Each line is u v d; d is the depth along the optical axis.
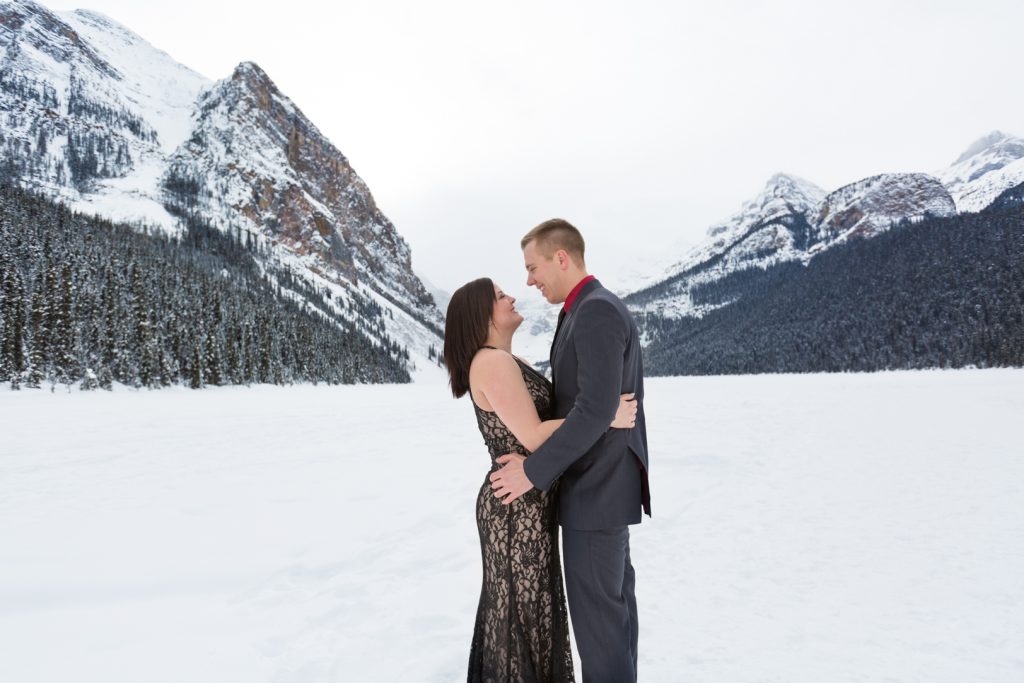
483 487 2.04
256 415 20.36
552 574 1.98
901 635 2.67
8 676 2.35
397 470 7.42
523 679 1.88
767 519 4.91
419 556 3.95
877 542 4.18
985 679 2.24
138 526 4.87
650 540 4.38
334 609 3.08
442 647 2.60
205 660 2.50
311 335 86.00
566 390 1.82
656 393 30.77
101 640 2.72
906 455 8.09
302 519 5.00
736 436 10.41
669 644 2.63
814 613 2.96
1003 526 4.47
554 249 1.91
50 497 6.29
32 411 23.64
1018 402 17.48
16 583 3.49
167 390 46.06
